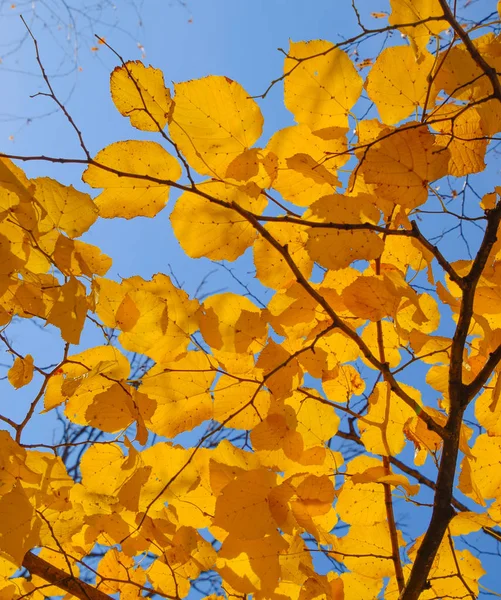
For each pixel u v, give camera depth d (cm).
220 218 94
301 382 99
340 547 105
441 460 94
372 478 97
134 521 99
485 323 92
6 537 86
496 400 91
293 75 92
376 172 89
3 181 84
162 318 93
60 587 98
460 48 92
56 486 92
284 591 100
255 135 92
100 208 92
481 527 99
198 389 98
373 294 91
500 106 91
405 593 93
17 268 89
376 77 92
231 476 96
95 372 93
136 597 106
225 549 92
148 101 89
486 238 92
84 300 87
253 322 96
